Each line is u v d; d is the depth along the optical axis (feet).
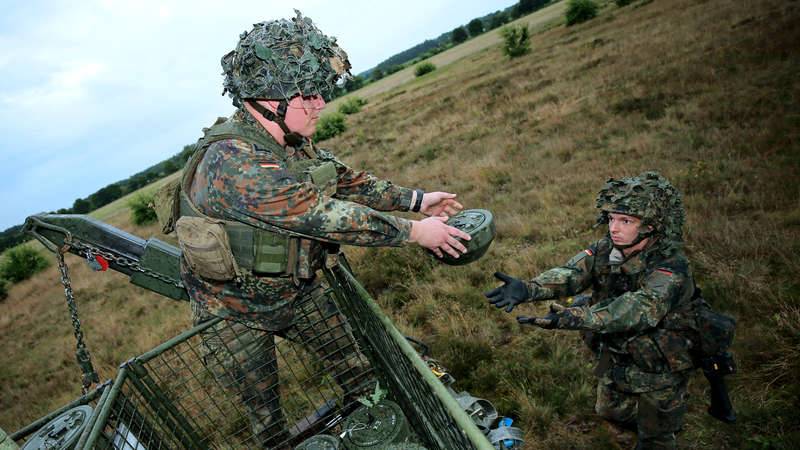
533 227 20.15
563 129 34.94
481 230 6.36
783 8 43.04
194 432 7.96
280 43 5.68
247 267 6.45
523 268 16.85
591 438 9.46
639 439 7.55
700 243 15.02
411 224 5.77
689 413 9.30
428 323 15.52
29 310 49.67
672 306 6.36
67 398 23.45
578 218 19.57
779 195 16.11
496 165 31.71
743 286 12.10
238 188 5.45
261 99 5.86
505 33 100.78
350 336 8.66
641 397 7.11
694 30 50.78
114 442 6.20
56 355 30.96
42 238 7.38
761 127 22.00
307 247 6.55
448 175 34.32
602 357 7.65
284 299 7.11
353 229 5.48
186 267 7.09
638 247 6.68
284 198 5.39
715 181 18.81
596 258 7.36
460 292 16.11
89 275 53.21
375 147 61.62
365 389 8.88
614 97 37.60
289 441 8.73
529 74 68.39
